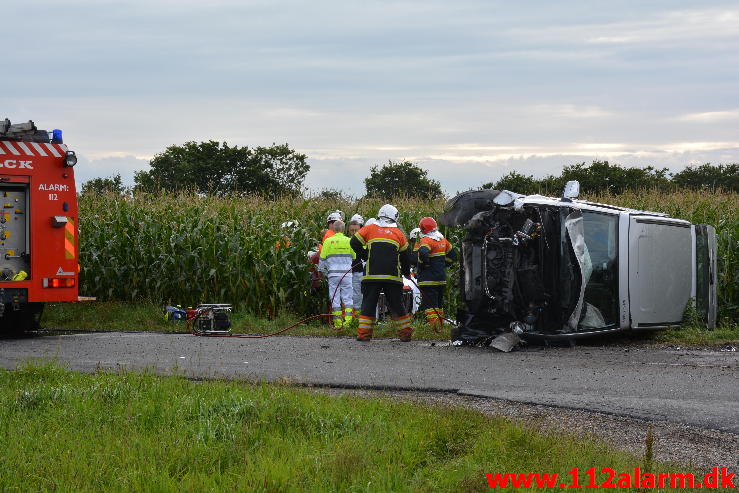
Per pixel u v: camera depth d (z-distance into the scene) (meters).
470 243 13.09
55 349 12.11
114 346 12.48
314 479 5.44
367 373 10.01
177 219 18.36
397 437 6.36
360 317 13.56
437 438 6.41
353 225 15.65
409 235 18.05
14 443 6.19
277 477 5.37
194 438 6.29
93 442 6.27
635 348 12.66
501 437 6.45
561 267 12.91
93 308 17.06
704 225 14.62
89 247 18.41
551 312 12.95
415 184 41.84
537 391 8.93
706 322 14.53
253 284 17.12
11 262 13.49
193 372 9.88
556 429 7.05
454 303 17.36
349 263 15.27
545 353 12.05
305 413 6.97
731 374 10.02
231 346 12.59
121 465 5.70
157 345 12.63
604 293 13.09
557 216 13.00
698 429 7.29
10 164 13.36
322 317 17.11
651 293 13.39
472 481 5.36
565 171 36.84
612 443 6.77
